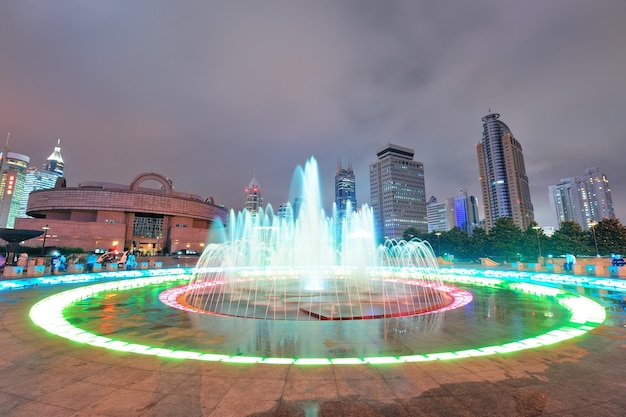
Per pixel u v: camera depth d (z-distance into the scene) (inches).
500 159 7116.1
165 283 912.3
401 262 1840.6
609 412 184.9
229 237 4079.7
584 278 943.0
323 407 191.0
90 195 3334.2
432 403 195.2
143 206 3479.3
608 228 2164.1
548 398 201.2
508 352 291.3
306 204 1184.8
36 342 323.9
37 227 2992.1
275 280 1023.6
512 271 1295.5
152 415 182.9
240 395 206.1
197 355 284.5
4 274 917.2
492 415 181.5
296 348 306.5
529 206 7140.8
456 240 2755.9
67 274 1071.6
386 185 7667.3
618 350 294.8
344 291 751.7
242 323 415.2
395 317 455.5
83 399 201.5
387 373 241.0
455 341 330.0
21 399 201.9
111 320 433.1
